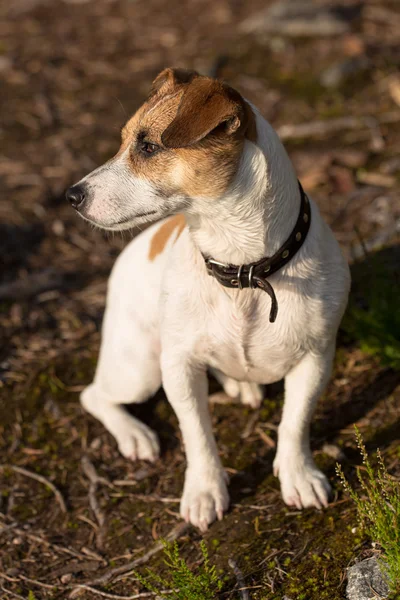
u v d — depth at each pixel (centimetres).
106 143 567
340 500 295
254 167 253
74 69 660
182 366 289
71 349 408
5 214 508
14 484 338
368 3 689
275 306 263
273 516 296
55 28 727
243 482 318
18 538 313
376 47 625
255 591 264
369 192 480
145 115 265
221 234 263
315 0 692
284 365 290
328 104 573
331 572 262
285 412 300
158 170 259
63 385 388
